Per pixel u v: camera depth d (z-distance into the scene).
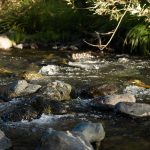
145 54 12.95
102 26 14.27
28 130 7.04
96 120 7.48
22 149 6.33
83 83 9.73
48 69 11.15
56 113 7.77
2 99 8.59
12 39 14.78
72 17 15.46
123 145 6.46
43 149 5.93
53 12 15.89
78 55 12.85
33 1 16.52
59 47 14.23
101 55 13.10
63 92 8.72
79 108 8.08
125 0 10.48
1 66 11.54
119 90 9.09
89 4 15.16
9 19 16.03
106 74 10.63
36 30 15.63
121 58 12.47
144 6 10.73
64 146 5.89
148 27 13.26
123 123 7.31
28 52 13.61
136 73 10.73
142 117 7.52
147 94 8.88
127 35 13.28
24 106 7.79
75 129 6.62
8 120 7.47
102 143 6.53
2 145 6.41
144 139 6.67
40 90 8.79
